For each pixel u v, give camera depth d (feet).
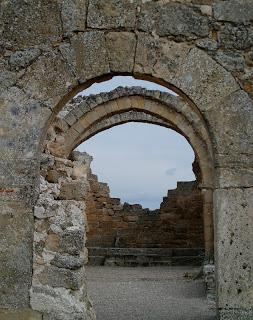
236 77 20.62
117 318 29.32
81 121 55.88
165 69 20.76
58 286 20.39
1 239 20.18
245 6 20.98
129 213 77.00
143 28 20.89
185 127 54.60
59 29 21.01
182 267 60.85
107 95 55.98
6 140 20.67
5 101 20.83
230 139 20.30
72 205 21.74
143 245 74.33
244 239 19.81
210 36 20.88
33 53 20.97
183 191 75.36
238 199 19.97
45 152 24.71
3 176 20.49
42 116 20.74
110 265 63.82
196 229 72.33
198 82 20.63
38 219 20.86
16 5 21.26
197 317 29.25
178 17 20.95
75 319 20.07
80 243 20.89
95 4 21.04
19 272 20.01
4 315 19.79
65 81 20.81
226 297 19.66
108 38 20.90
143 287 43.27
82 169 25.22
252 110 20.36
